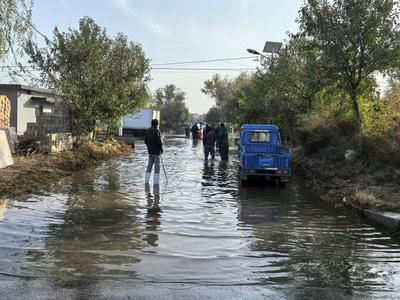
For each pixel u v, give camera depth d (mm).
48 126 22094
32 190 12688
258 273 6492
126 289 5695
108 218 9625
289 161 15500
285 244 8055
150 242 7914
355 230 9148
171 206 11180
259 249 7711
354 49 16734
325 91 19688
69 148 21719
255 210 11062
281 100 26562
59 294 5441
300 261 7098
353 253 7574
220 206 11469
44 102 30312
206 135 23750
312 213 10797
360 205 10898
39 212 9938
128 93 27125
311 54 18031
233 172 19344
